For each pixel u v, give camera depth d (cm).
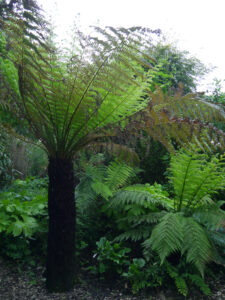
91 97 237
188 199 316
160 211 335
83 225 333
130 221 308
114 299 246
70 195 250
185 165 296
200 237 263
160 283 258
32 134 263
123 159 248
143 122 231
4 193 360
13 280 262
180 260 280
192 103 239
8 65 259
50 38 258
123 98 249
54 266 249
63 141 239
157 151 464
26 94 228
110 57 228
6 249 298
